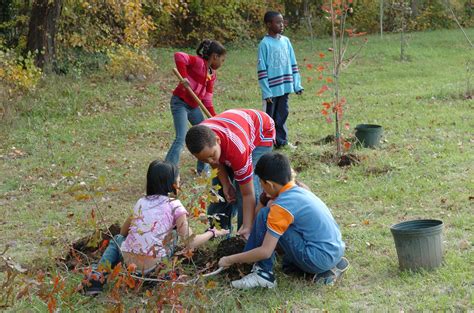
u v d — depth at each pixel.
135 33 15.23
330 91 14.79
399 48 21.17
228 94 15.14
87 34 16.91
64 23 16.75
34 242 6.32
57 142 10.88
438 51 20.84
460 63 18.36
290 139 10.05
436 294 4.57
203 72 7.83
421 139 9.34
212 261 5.04
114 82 15.79
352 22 27.69
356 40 24.00
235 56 21.22
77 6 16.70
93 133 11.46
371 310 4.45
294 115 12.15
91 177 8.61
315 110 12.52
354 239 5.76
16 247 6.18
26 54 15.50
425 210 6.41
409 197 6.81
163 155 9.84
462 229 5.82
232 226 6.22
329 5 8.73
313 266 4.75
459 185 7.04
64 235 6.38
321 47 22.84
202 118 8.05
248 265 4.95
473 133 9.49
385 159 8.21
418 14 27.77
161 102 14.32
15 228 6.79
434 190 6.95
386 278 4.91
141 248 4.72
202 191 4.53
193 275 4.79
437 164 7.91
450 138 9.28
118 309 4.15
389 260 5.24
